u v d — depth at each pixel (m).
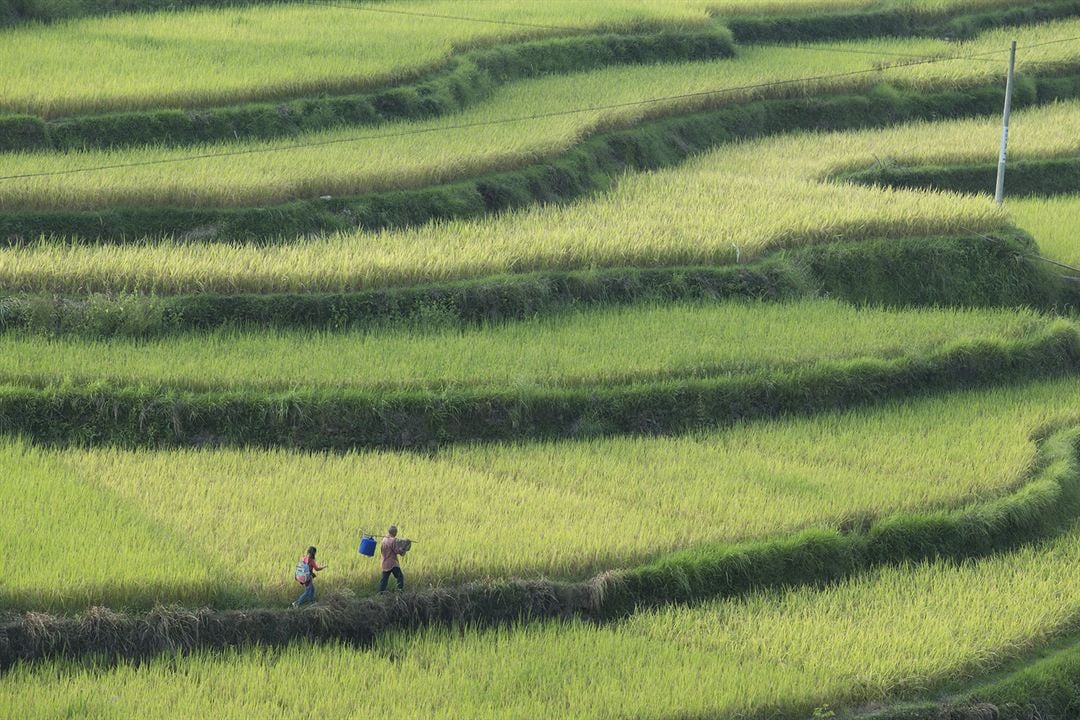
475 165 126.06
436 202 121.19
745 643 74.38
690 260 116.06
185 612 69.69
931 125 164.62
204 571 71.56
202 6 164.50
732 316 110.69
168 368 92.31
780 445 95.12
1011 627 78.19
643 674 70.75
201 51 143.25
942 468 92.75
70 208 110.38
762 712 69.44
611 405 95.94
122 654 68.44
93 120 124.00
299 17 162.75
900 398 104.69
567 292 109.81
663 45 170.62
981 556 86.50
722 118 157.25
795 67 170.62
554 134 135.50
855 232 124.56
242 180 115.38
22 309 96.94
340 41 151.38
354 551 75.94
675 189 135.00
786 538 82.31
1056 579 84.50
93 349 94.31
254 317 100.50
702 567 78.94
